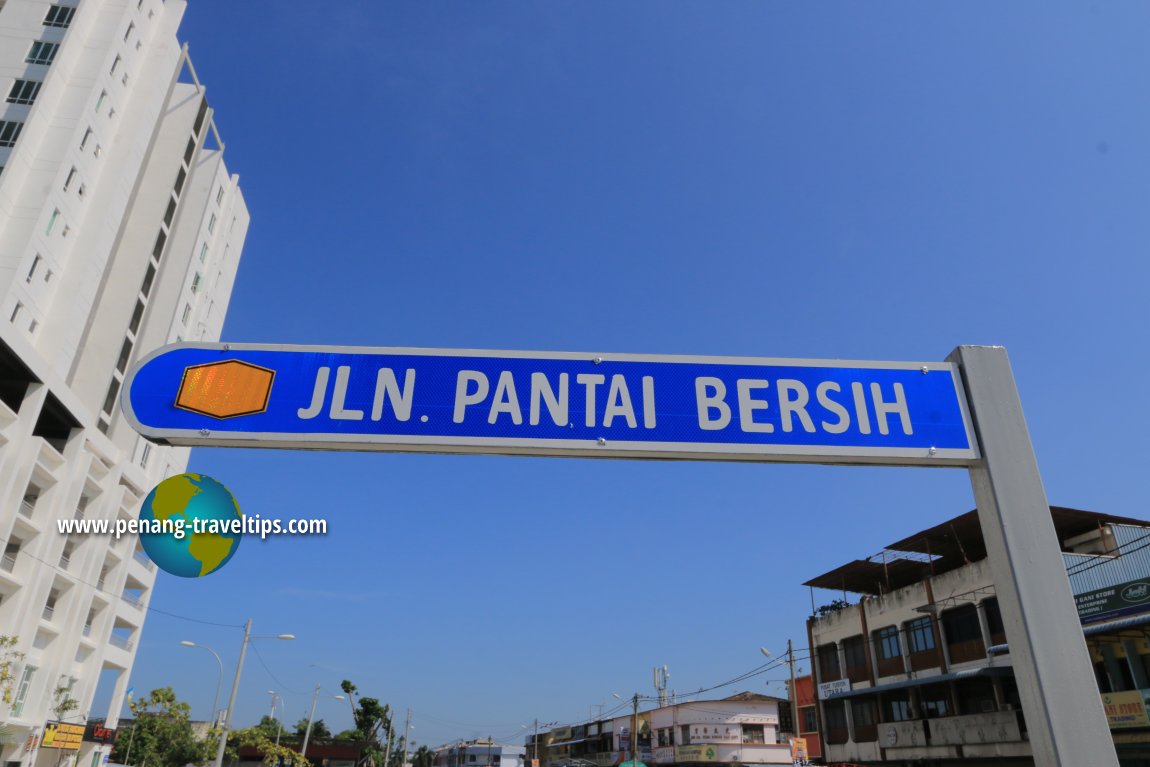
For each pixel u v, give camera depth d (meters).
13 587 33.59
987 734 23.83
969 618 26.03
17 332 32.31
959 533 27.30
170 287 52.00
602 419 3.44
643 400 3.48
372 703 74.19
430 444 3.39
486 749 89.38
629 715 61.34
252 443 3.40
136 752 49.09
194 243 54.00
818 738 36.03
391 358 3.56
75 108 41.69
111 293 46.53
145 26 47.88
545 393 3.49
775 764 45.00
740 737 47.50
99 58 43.47
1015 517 3.31
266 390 3.48
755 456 3.40
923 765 26.98
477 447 3.39
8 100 40.34
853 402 3.52
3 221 37.69
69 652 36.53
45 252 38.94
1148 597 17.77
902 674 28.61
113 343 45.66
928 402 3.55
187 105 53.16
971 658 25.56
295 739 70.81
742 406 3.48
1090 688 2.98
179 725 51.03
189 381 3.48
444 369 3.54
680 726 50.75
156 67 47.66
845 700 32.03
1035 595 3.16
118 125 45.03
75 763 38.94
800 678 39.12
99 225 42.06
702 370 3.56
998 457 3.43
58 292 39.88
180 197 52.84
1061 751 2.88
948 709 26.27
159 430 3.37
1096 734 2.91
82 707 38.44
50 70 41.38
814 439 3.43
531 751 93.81
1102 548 23.20
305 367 3.53
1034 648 3.06
